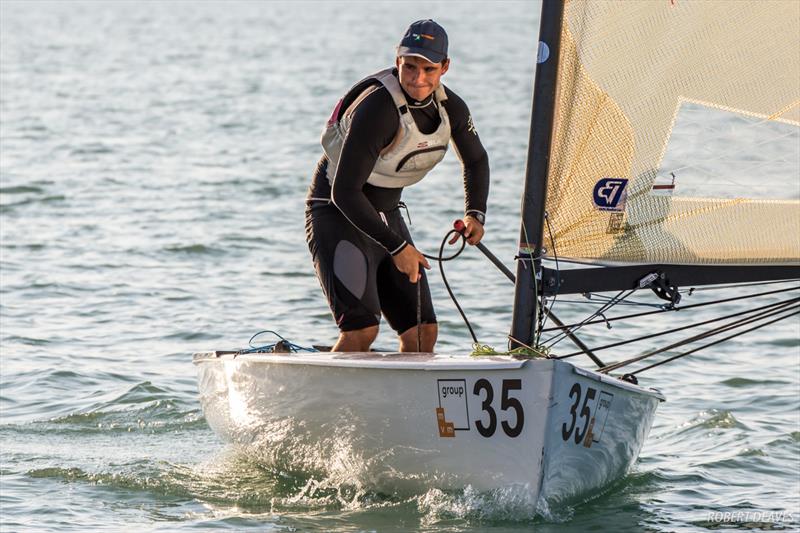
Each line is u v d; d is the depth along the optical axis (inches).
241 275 1593.3
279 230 1908.2
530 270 705.0
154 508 738.8
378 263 790.5
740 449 919.7
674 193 709.3
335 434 735.1
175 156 2817.4
